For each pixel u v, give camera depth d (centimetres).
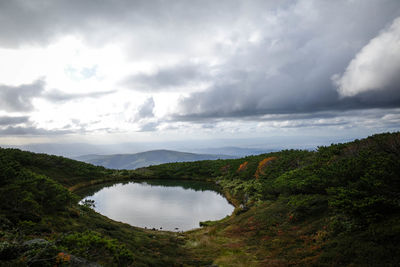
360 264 877
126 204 4519
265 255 1405
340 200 1395
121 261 1066
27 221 1476
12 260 667
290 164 4794
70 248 995
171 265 1335
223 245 1778
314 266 1008
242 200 4347
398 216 1067
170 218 3616
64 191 2595
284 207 2384
